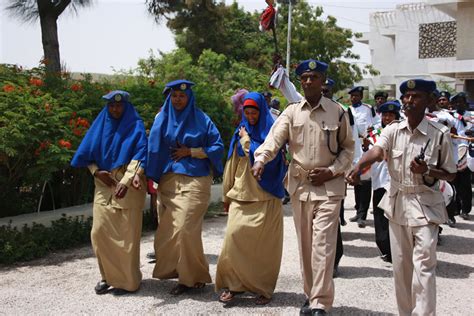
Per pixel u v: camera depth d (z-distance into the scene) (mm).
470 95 19359
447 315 4477
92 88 8672
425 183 3836
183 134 4926
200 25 24953
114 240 4867
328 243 4133
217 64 21062
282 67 6090
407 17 28016
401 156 3904
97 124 5082
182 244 4793
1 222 6844
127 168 4863
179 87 4895
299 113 4305
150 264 6000
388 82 30391
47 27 11828
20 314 4465
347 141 4305
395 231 3986
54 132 7043
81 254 6492
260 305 4641
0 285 5277
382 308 4605
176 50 19141
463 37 18609
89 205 7941
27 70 8555
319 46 28125
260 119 4746
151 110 8914
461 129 8852
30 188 7797
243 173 4699
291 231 7703
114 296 4902
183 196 4867
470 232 7879
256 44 27500
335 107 4309
